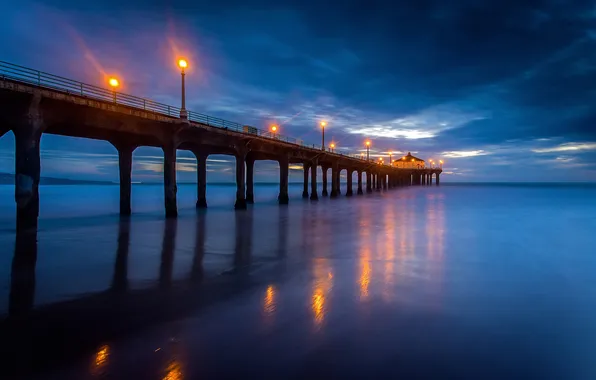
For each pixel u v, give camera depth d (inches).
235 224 900.0
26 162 634.2
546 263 505.4
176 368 217.3
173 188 987.9
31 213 647.8
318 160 2065.7
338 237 713.0
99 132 954.7
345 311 308.7
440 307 322.7
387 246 618.2
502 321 293.6
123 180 1056.2
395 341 253.8
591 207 1608.0
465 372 216.2
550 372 218.8
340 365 221.1
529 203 1887.3
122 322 284.5
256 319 290.8
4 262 484.1
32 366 219.8
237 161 1263.5
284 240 671.1
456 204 1781.5
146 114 845.2
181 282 395.5
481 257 539.2
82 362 224.4
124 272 437.1
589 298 353.4
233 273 433.4
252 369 215.9
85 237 689.0
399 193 3144.7
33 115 638.5
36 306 320.5
